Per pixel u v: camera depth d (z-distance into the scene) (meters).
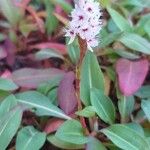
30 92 0.25
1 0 0.31
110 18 0.32
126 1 0.33
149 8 0.34
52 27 0.31
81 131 0.23
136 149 0.21
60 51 0.29
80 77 0.23
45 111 0.24
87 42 0.21
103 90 0.24
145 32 0.30
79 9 0.21
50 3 0.32
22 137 0.22
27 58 0.30
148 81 0.29
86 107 0.22
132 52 0.29
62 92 0.24
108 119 0.24
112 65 0.28
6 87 0.25
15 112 0.23
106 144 0.23
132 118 0.25
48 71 0.27
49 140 0.23
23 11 0.32
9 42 0.30
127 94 0.25
